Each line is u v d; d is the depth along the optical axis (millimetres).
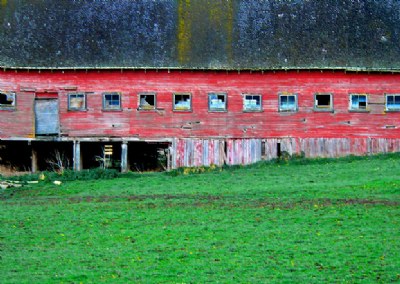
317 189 60719
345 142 74812
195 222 50938
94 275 40312
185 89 74625
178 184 66438
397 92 75188
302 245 45125
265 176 68188
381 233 47094
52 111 74750
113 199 59938
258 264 41906
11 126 74500
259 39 76125
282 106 74938
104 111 74625
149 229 49406
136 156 78000
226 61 74500
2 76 74375
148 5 78688
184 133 74750
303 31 77000
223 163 74500
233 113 74812
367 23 78062
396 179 62812
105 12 78000
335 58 74938
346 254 43250
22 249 45312
